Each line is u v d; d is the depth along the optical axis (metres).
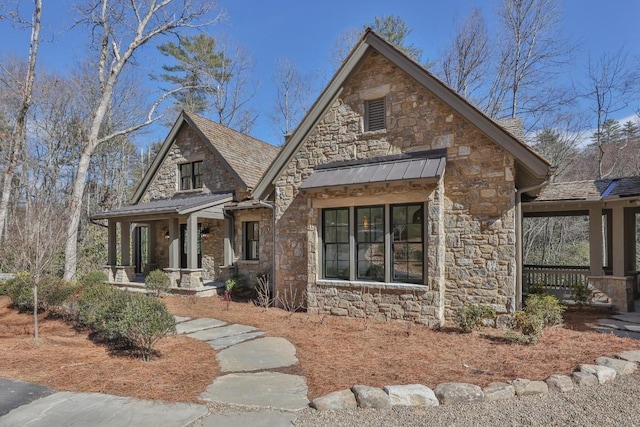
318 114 10.08
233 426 3.70
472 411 4.05
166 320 5.96
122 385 4.72
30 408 4.05
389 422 3.82
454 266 8.21
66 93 24.28
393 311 8.33
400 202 8.44
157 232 16.73
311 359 5.82
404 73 9.02
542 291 9.93
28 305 9.71
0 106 21.59
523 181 8.45
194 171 15.76
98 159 25.61
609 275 10.12
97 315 6.64
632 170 21.86
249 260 13.61
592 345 6.23
